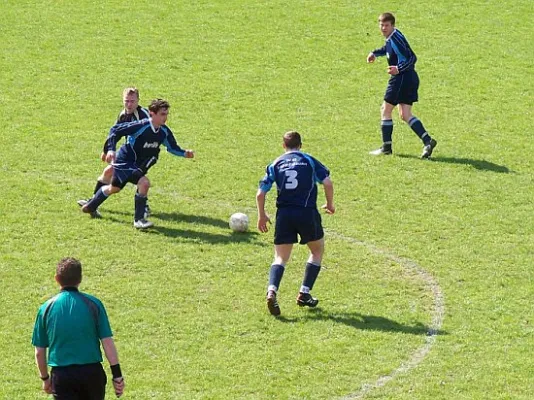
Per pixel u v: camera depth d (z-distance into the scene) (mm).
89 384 31750
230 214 53812
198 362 38812
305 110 70125
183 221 52625
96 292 44531
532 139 65500
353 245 50094
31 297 43969
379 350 39844
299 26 85375
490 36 83688
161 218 52906
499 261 48438
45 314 31781
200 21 86500
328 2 90562
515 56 79938
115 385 32094
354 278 46500
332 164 60938
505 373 38188
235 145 63844
